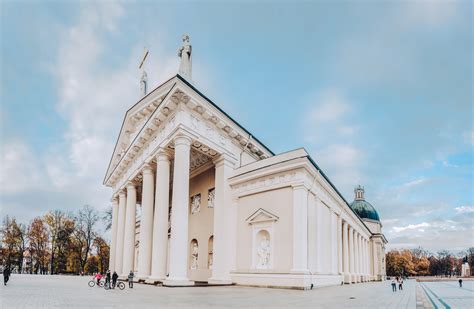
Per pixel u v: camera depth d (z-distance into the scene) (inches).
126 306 500.1
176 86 1025.5
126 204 1539.1
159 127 1171.9
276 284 980.6
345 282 1635.1
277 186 1059.9
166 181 1099.9
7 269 1103.0
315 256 1089.4
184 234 968.3
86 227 2815.0
